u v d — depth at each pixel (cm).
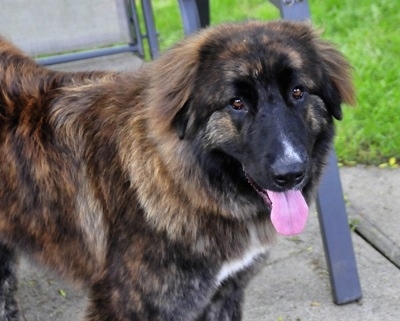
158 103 315
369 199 510
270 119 305
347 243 416
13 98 352
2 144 350
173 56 325
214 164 321
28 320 416
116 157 332
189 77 314
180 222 324
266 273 444
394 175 533
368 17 721
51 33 510
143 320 341
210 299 359
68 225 350
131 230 331
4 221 360
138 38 523
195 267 334
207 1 487
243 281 371
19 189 350
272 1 413
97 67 497
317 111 326
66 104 345
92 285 352
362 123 579
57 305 426
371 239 473
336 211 415
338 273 416
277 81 309
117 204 333
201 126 315
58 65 507
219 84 309
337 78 335
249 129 308
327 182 413
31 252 367
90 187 340
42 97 350
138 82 338
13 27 506
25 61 365
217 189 325
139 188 325
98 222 341
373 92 607
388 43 677
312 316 412
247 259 348
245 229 338
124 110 334
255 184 321
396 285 432
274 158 298
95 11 514
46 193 347
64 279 368
